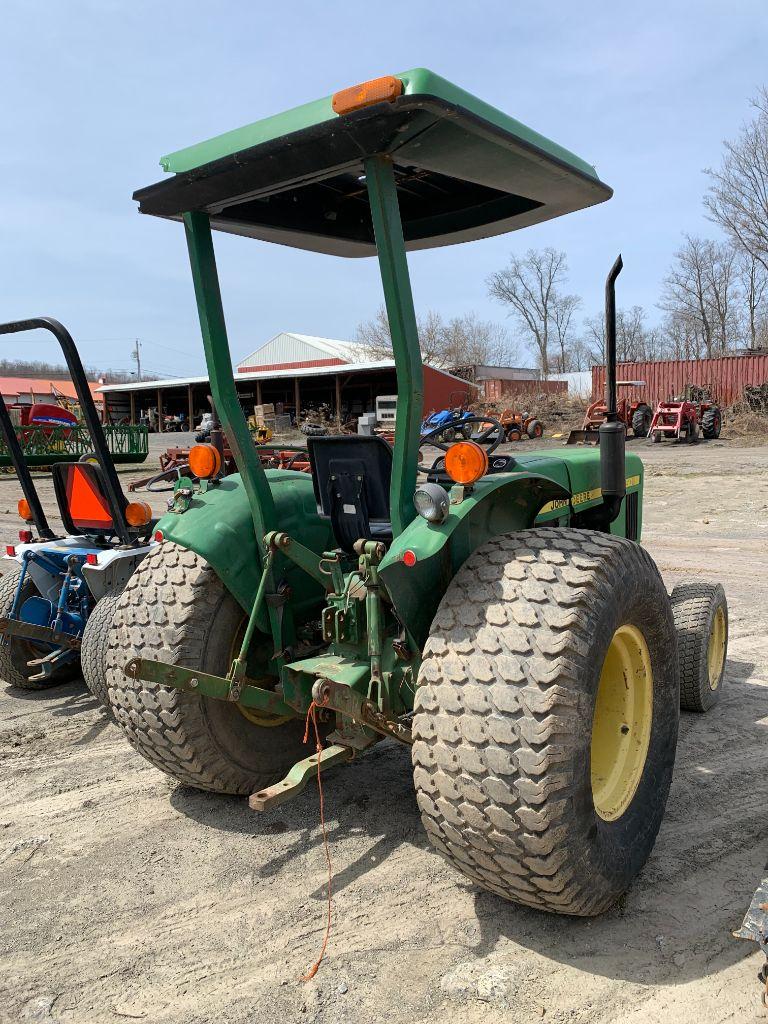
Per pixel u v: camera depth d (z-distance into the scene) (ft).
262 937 7.62
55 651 14.57
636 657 8.41
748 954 7.14
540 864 6.70
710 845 9.04
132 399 148.56
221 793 10.61
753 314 159.12
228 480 10.20
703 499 39.11
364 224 11.50
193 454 9.73
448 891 8.25
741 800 10.12
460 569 7.64
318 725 10.66
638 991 6.70
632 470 14.64
